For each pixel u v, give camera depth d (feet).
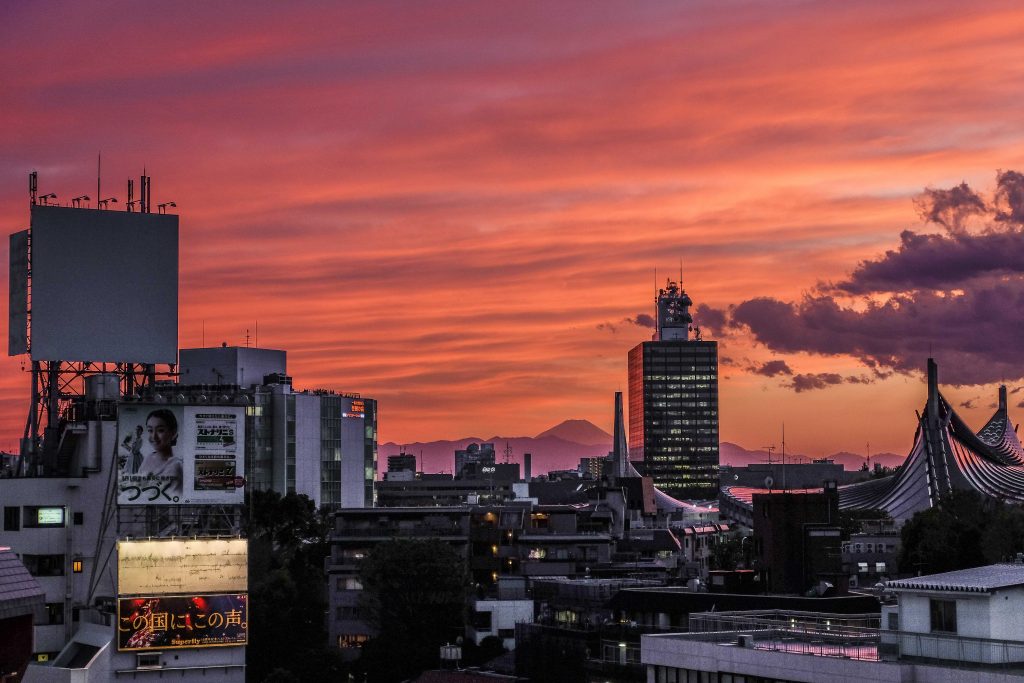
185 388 568.41
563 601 477.77
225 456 493.36
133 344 556.92
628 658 372.79
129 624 454.81
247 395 530.68
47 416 548.72
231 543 470.80
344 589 643.86
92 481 490.08
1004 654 197.57
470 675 425.28
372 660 520.42
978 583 206.49
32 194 555.69
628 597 394.93
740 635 241.76
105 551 486.38
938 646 205.98
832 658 213.46
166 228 565.53
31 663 419.13
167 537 468.34
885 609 228.43
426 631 549.54
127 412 487.20
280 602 567.59
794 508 410.93
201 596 464.65
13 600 187.83
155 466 486.38
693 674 240.73
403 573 556.10
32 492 485.15
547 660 407.64
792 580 405.80
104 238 556.51
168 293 563.48
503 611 535.60
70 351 547.49
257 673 544.21
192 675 461.37
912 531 648.38
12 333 561.84
